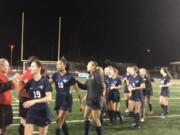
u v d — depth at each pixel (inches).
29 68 333.4
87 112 400.8
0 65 335.0
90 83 394.3
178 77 2486.5
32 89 314.3
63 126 394.0
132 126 508.4
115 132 470.3
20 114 370.0
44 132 315.9
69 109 380.5
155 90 1305.4
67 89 379.2
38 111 310.7
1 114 335.9
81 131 470.0
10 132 448.5
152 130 492.4
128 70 553.9
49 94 313.6
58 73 382.6
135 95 506.6
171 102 896.9
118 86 534.3
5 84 331.6
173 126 528.7
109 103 532.1
